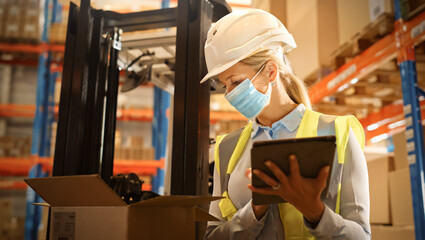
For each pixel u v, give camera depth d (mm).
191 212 1296
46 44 6266
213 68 1374
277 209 1216
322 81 3787
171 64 2875
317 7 3896
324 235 1049
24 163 6156
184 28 1975
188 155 1866
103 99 2062
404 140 3064
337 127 1221
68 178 1088
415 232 2684
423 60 3258
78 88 2023
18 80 7602
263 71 1316
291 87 1399
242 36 1329
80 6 2105
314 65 3898
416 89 2816
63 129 2010
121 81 7098
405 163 3025
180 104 1922
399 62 2891
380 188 3195
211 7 2082
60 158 1987
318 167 973
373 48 3082
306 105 1388
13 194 7520
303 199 1000
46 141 6070
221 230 1255
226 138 1480
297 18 4223
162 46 2588
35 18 6262
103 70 2090
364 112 4672
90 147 2016
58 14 6730
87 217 1147
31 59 7219
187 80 1938
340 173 1178
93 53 2104
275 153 972
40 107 6203
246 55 1298
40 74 6207
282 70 1362
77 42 2070
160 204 1172
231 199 1326
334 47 3854
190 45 1963
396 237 2857
